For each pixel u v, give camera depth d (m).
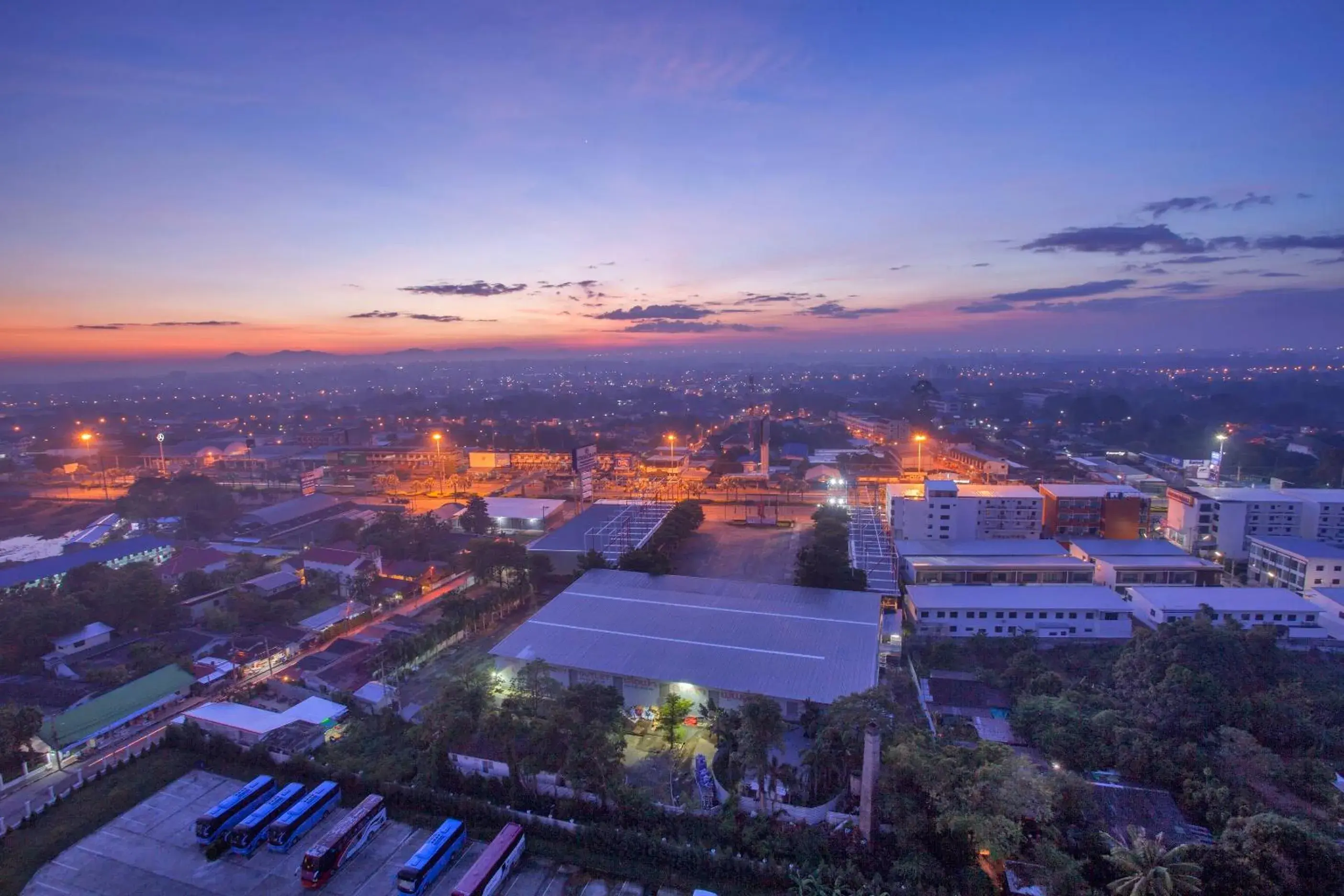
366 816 49.25
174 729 61.03
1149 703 58.28
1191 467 166.62
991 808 42.06
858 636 69.81
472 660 76.75
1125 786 50.31
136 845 49.19
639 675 63.59
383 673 71.69
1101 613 79.94
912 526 109.69
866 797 45.09
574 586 85.94
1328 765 51.31
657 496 150.25
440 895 44.28
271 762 57.62
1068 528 110.56
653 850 46.53
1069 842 44.22
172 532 131.75
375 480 183.88
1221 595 81.94
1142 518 114.31
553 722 51.78
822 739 50.00
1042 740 55.72
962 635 81.12
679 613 76.38
